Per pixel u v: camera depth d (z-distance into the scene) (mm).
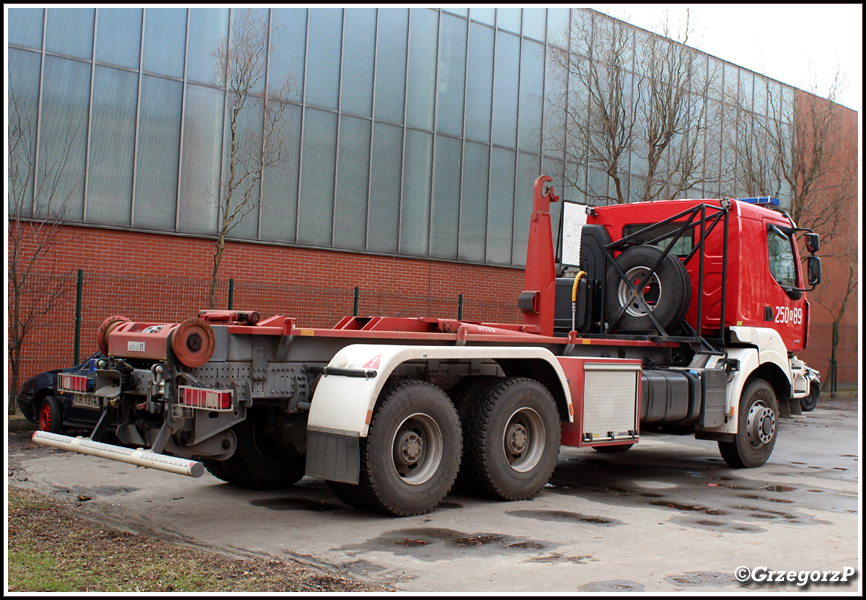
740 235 9547
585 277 10031
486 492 7301
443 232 18422
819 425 15281
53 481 7875
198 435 6051
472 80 18906
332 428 6348
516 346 7836
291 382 6688
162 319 14422
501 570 5012
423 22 18109
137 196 14461
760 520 6727
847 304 26562
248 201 15633
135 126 14469
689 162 18578
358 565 5086
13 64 13305
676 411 8859
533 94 19859
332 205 16703
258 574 4805
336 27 16766
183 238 14898
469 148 18844
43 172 13531
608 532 6160
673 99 18391
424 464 6777
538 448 7551
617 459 10461
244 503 7094
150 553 5219
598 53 18828
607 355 8891
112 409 6418
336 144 16781
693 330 9484
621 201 18172
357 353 6574
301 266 16297
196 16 15125
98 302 13680
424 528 6168
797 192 22156
